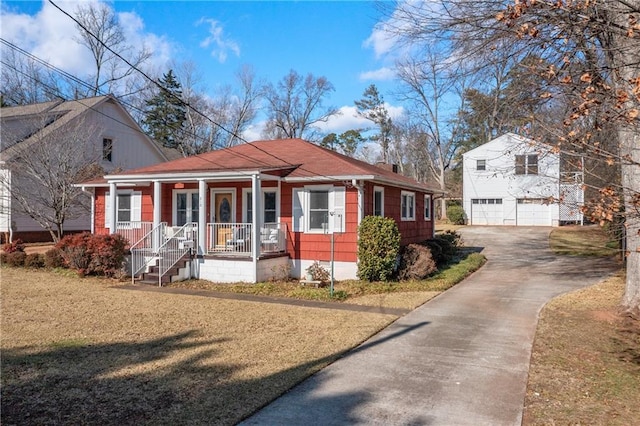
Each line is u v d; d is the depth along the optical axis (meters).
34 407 4.86
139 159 28.73
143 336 7.74
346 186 14.30
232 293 12.10
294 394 5.29
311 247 14.73
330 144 56.84
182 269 14.03
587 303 10.46
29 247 21.70
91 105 24.78
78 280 14.21
